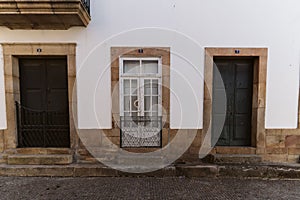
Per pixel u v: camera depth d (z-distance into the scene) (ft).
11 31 15.34
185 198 11.87
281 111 16.17
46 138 16.81
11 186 13.24
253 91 16.67
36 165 15.07
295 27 15.61
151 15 15.61
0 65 15.57
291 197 12.03
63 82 16.71
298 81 15.98
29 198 11.80
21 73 16.61
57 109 16.80
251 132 17.06
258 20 15.61
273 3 15.49
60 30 15.48
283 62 15.88
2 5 12.51
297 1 15.44
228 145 17.25
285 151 16.37
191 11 15.58
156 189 12.94
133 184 13.62
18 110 16.43
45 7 12.72
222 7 15.56
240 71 16.96
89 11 15.29
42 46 15.51
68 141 16.80
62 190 12.75
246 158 15.96
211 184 13.71
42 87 16.75
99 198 11.81
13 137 16.01
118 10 15.53
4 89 15.74
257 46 15.75
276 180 14.42
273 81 15.99
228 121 17.20
